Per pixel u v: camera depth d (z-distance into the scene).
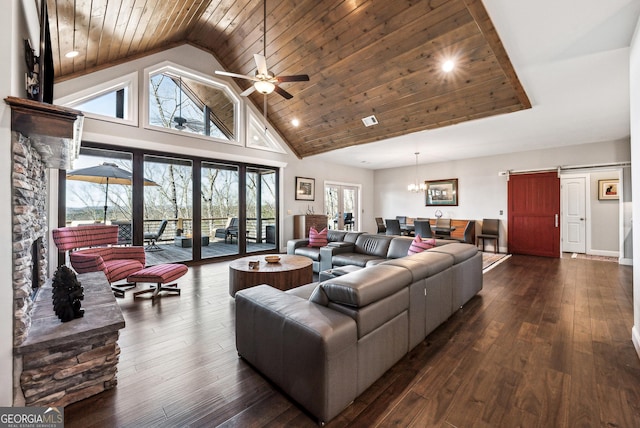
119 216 4.72
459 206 7.75
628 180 5.43
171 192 5.52
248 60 5.13
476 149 6.51
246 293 2.06
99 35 3.44
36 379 1.53
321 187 7.93
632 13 2.25
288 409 1.58
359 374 1.62
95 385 1.70
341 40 3.96
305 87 5.11
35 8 2.15
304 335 1.51
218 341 2.36
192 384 1.80
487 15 2.47
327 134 6.21
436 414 1.53
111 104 4.48
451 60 3.59
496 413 1.54
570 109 4.09
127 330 2.55
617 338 2.39
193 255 5.45
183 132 5.17
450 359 2.09
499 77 3.62
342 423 1.47
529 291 3.75
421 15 3.25
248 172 6.97
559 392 1.71
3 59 1.43
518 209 6.75
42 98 1.94
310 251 4.95
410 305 2.10
